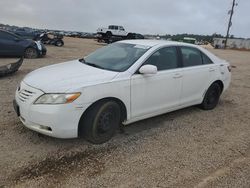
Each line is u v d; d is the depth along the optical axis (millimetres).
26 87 4266
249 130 5594
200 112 6461
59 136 4047
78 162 3900
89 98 4117
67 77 4336
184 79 5617
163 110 5363
